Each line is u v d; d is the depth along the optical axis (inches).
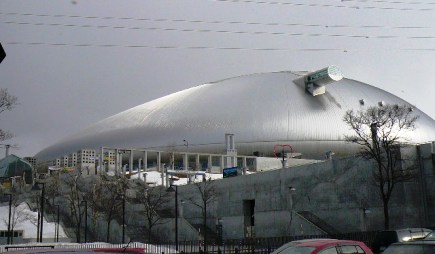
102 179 3075.8
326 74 5467.5
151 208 2290.8
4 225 2436.0
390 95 6003.9
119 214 2610.7
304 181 2057.1
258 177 2278.5
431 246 419.2
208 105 5733.3
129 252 361.1
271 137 5157.5
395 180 1598.2
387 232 922.1
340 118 5378.9
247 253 1364.4
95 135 6063.0
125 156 5413.4
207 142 5206.7
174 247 1836.9
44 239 2373.3
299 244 507.2
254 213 2273.6
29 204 2908.5
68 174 3417.8
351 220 1827.0
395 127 3474.4
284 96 5625.0
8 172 3415.4
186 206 2645.2
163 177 3496.6
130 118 6171.3
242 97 5718.5
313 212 1991.9
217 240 2241.6
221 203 2463.1
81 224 2623.0
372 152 1636.3
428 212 1652.3
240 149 5118.1
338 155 5211.6
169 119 5684.1
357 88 5930.1
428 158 1680.6
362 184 1801.2
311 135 5191.9
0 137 1467.8
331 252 489.1
